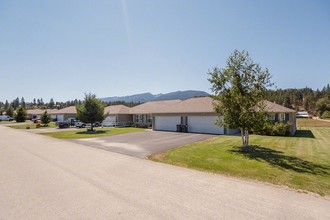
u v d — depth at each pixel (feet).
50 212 15.47
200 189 19.93
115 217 14.60
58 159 34.22
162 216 14.66
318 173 25.12
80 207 16.24
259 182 22.04
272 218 14.26
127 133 79.00
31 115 236.02
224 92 41.88
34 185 21.48
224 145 47.16
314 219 14.11
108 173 25.68
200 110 80.02
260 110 40.47
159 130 91.91
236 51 41.27
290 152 38.45
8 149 45.42
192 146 46.32
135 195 18.54
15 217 14.79
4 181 22.88
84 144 51.88
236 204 16.52
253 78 40.29
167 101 129.18
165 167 28.66
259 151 39.50
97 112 90.43
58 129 108.68
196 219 14.19
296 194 18.62
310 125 118.32
